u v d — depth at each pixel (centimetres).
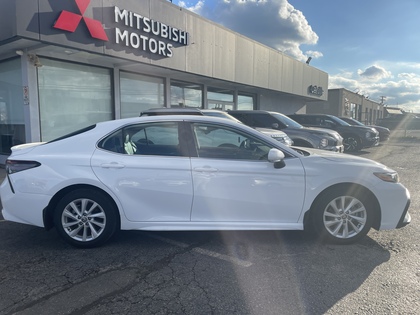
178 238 421
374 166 399
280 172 383
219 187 381
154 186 379
